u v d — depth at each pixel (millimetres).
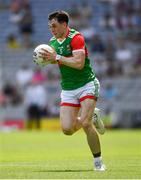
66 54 30219
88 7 106688
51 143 60344
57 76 94000
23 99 92188
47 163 35406
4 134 79375
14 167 32438
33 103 87562
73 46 29750
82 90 29859
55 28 29969
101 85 92562
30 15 105500
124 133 78750
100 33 103312
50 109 89812
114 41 101188
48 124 89000
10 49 101188
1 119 91188
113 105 90875
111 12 106188
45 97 90188
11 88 93250
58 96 91625
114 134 76500
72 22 104062
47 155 44031
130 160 37719
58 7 106688
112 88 92188
